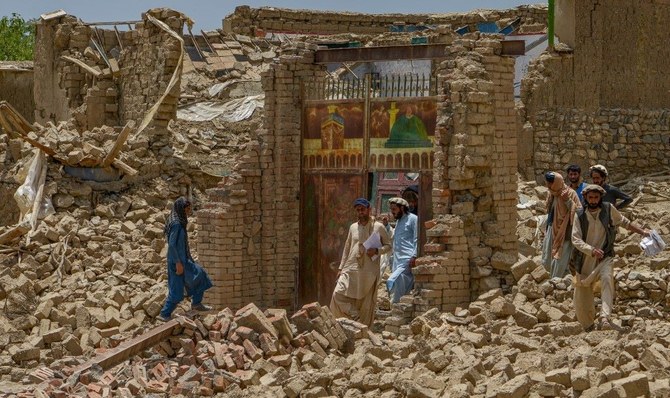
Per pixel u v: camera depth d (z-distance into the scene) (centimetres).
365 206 1521
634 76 2389
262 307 1761
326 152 1731
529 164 2277
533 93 2277
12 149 2245
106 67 2611
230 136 2405
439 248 1530
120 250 1923
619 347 1125
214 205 1745
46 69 2719
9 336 1598
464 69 1564
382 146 1666
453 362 1188
